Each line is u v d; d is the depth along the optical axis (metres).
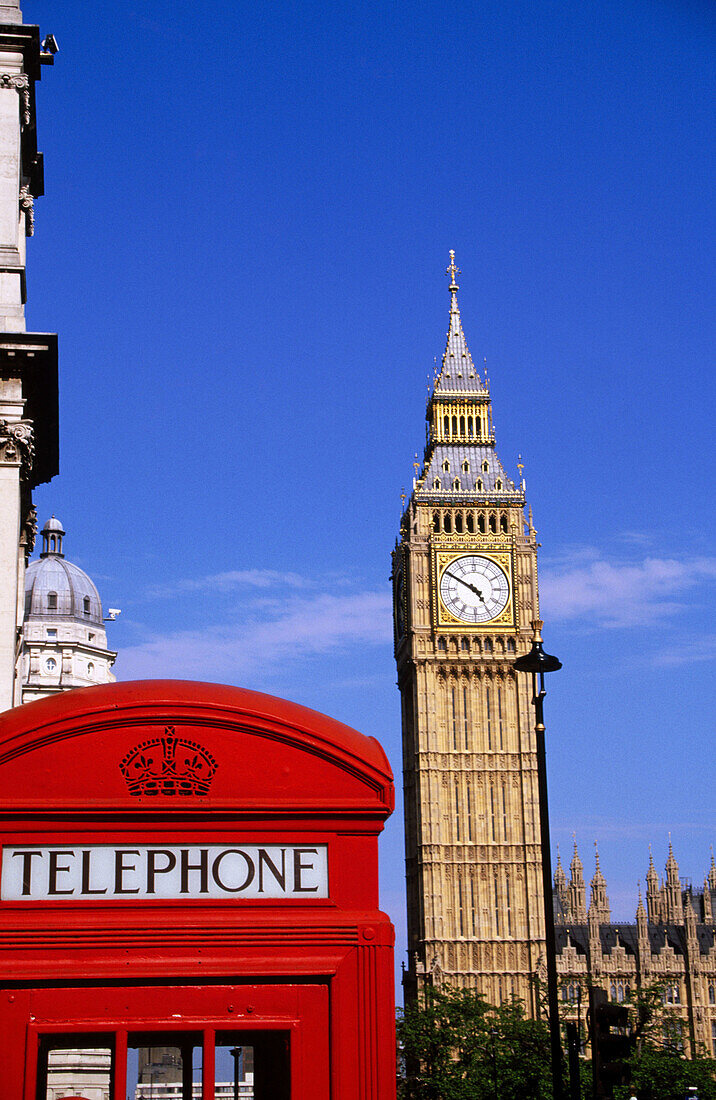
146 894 8.98
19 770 9.07
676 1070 102.19
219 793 9.21
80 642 110.75
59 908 8.87
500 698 141.25
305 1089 8.86
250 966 8.93
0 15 37.91
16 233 36.66
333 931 9.10
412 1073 108.88
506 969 135.38
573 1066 36.12
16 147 37.06
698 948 152.62
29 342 35.16
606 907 159.00
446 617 141.75
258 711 9.43
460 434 148.38
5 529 34.62
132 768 9.18
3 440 34.84
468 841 138.00
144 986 8.83
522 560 144.12
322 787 9.35
